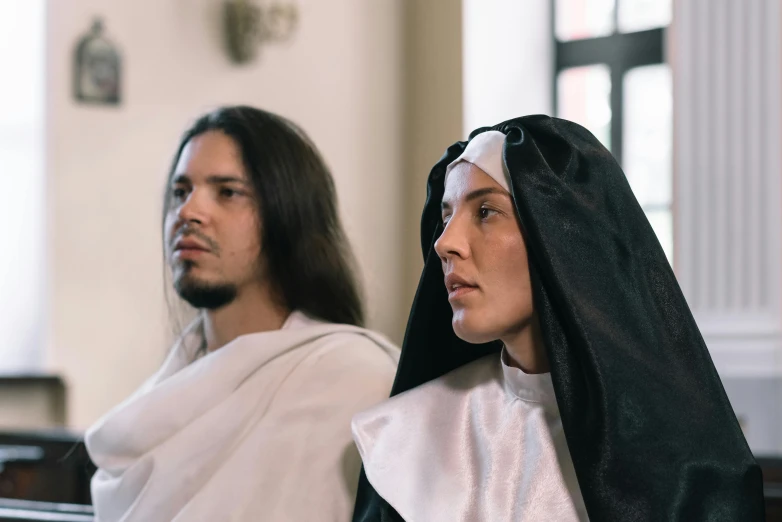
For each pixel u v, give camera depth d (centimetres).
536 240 175
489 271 183
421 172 983
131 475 247
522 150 180
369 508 198
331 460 235
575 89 955
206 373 251
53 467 454
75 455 448
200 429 245
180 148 272
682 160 676
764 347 648
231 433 244
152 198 844
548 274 174
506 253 182
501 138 187
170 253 260
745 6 663
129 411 253
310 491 233
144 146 840
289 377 249
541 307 178
